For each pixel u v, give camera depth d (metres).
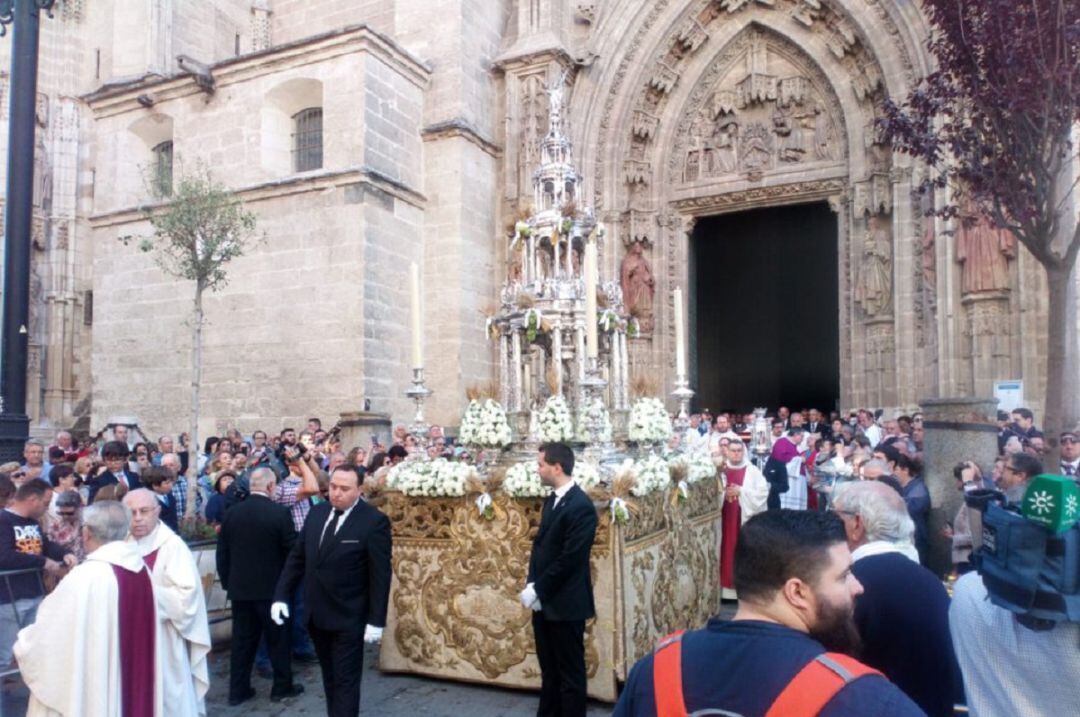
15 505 5.42
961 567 7.46
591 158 20.36
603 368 8.42
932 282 16.64
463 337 18.70
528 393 8.23
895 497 3.60
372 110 17.69
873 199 18.33
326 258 17.38
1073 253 7.29
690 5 20.58
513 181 20.08
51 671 4.09
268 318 17.86
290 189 17.72
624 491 6.46
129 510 4.70
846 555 2.13
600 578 6.46
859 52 18.77
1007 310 15.61
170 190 14.64
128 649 4.29
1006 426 11.62
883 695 1.73
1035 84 7.15
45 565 5.67
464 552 7.08
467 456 8.17
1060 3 6.91
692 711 1.85
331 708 5.46
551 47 19.55
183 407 18.67
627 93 20.77
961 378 15.96
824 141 19.83
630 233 20.91
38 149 25.78
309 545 5.56
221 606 8.48
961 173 8.02
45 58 26.06
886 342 18.05
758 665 1.84
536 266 8.22
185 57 19.03
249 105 18.72
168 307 19.05
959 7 7.53
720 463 9.36
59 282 25.83
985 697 2.90
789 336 29.62
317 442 13.88
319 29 23.64
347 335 17.05
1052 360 7.31
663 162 21.25
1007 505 3.06
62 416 25.52
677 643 2.04
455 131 18.92
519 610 6.82
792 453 11.58
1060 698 2.71
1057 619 2.64
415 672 7.26
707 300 30.44
